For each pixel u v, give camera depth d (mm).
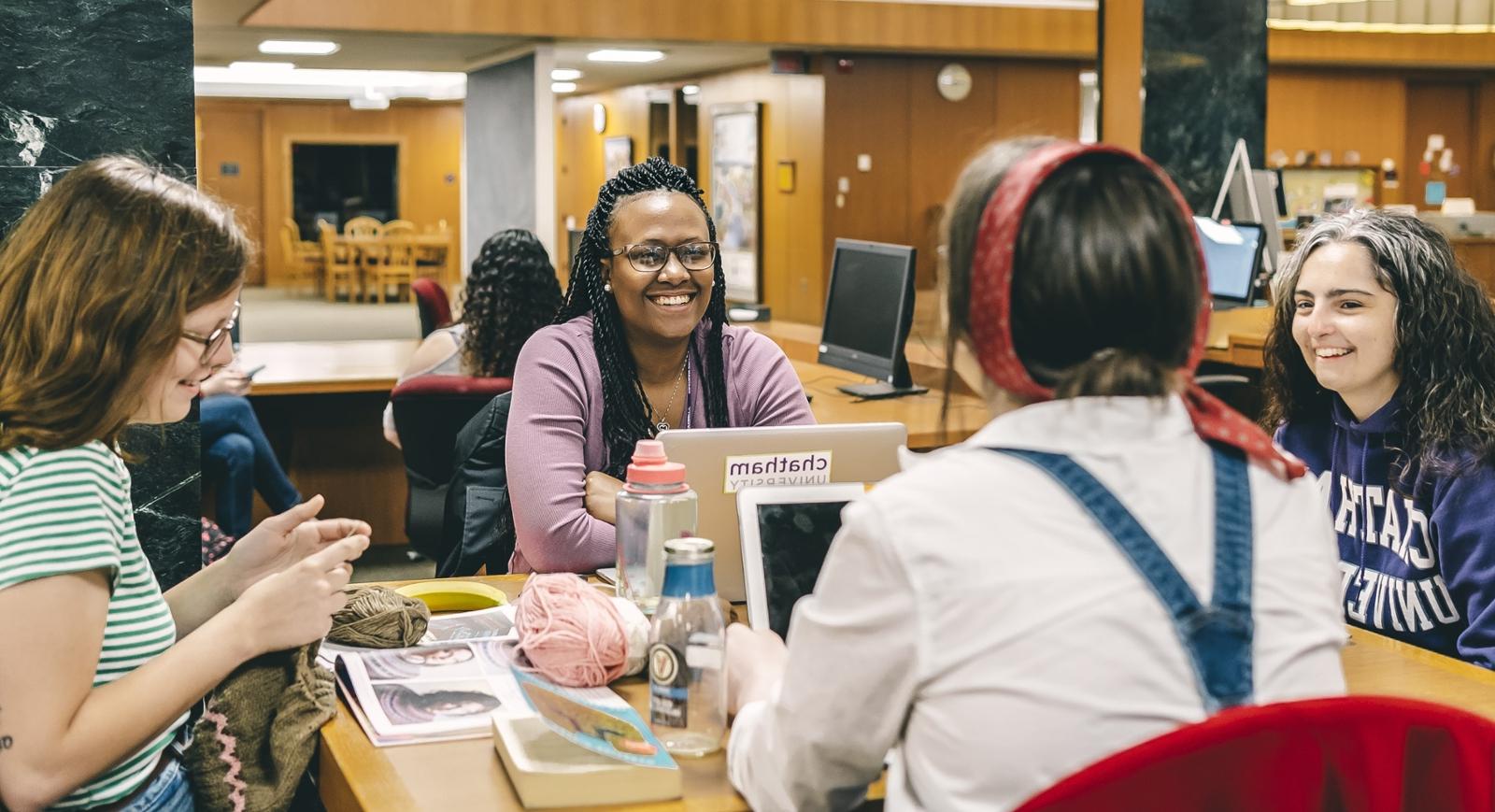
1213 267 6141
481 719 1598
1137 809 979
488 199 10914
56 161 2387
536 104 9773
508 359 4238
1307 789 1000
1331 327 2154
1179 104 6047
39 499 1420
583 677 1713
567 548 2285
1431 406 2082
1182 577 1067
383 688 1691
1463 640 2025
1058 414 1105
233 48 10203
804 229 12391
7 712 1386
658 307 2395
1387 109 15242
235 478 4852
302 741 1594
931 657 1056
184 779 1613
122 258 1446
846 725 1122
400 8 8945
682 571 1510
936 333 1205
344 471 5809
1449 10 13805
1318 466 2326
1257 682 1068
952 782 1061
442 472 4199
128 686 1467
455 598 2107
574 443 2393
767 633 1624
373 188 21219
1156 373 1100
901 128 12352
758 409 2555
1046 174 1090
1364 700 1015
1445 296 2080
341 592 1636
